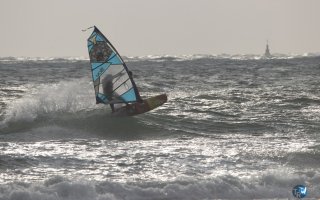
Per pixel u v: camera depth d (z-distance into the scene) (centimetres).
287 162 6644
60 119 9475
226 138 8319
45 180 5481
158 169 6266
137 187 5375
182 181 5556
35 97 10669
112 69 9506
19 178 5844
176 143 7925
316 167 6444
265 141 7988
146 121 9469
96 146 7662
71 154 7031
